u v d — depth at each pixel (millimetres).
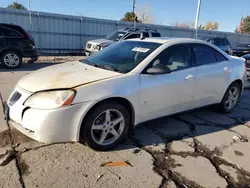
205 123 4375
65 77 3117
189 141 3617
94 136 3090
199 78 4027
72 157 3000
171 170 2857
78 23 18047
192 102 4082
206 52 4312
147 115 3508
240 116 4867
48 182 2521
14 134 3488
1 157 2912
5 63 9219
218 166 3000
